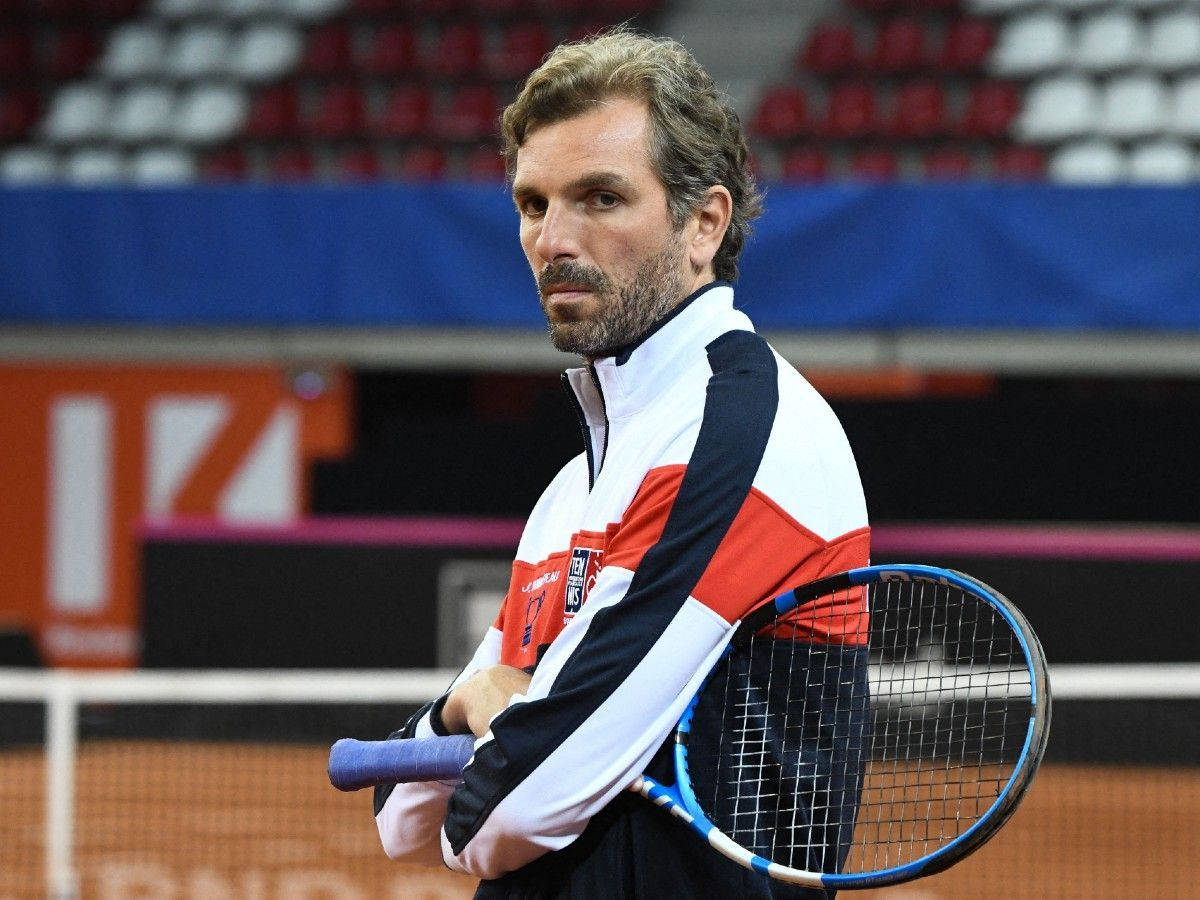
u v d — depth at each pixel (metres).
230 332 39.97
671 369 6.51
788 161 45.06
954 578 6.03
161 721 28.00
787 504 6.20
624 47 6.60
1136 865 22.75
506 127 6.73
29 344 40.72
